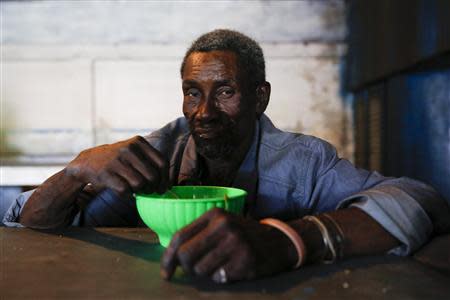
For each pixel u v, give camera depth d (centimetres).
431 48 145
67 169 93
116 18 260
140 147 87
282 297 63
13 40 258
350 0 256
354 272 73
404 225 83
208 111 97
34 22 257
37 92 261
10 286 67
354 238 80
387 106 202
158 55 262
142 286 67
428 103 168
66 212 102
